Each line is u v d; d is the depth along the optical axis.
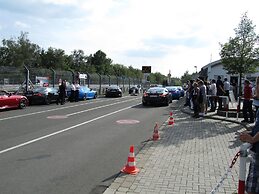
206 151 8.38
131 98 34.72
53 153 7.94
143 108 21.86
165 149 8.58
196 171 6.52
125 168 6.43
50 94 24.09
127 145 9.09
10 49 96.69
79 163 7.09
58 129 11.72
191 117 16.47
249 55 20.02
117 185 5.63
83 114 17.17
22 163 6.99
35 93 23.34
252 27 20.00
